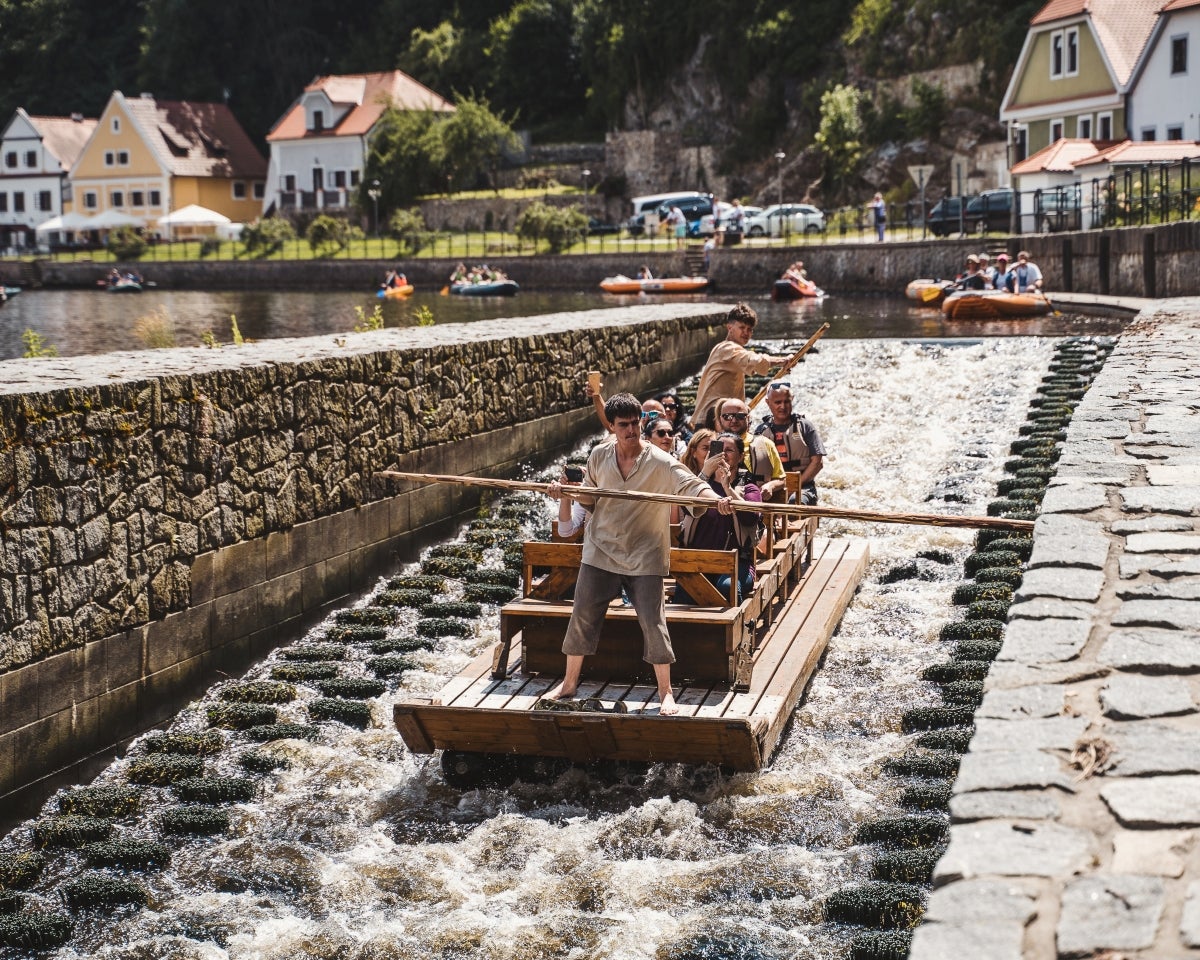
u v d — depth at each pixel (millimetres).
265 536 10492
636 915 6516
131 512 8992
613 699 7801
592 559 7605
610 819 7445
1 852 7527
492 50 101000
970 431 16828
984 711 4879
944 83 69125
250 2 110688
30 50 114375
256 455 10383
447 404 13586
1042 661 5258
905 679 9344
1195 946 3482
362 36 111688
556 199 81312
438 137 84375
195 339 34094
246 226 81375
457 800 7902
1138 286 32906
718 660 7988
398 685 9820
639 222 71938
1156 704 4824
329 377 11422
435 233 76500
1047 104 56344
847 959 6023
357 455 11875
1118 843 3984
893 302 41781
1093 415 10352
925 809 7398
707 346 22750
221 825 7672
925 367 20797
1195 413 10281
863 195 71375
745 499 8617
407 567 12766
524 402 15469
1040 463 14539
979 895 3785
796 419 11250
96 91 114312
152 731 9156
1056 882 3816
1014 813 4180
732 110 83688
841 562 11125
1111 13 53594
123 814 7969
